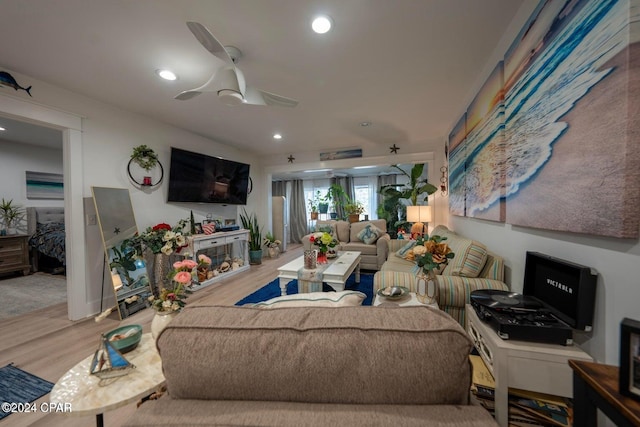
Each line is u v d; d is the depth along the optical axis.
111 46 1.82
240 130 3.83
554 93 1.10
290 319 0.72
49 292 3.37
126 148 2.99
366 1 1.44
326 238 2.96
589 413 0.66
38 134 4.00
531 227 1.28
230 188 4.57
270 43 1.79
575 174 0.98
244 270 4.43
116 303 2.59
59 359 1.88
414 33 1.70
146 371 0.94
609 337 0.88
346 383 0.63
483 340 1.15
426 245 1.65
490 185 1.85
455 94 2.59
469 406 0.63
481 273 1.77
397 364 0.63
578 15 0.97
